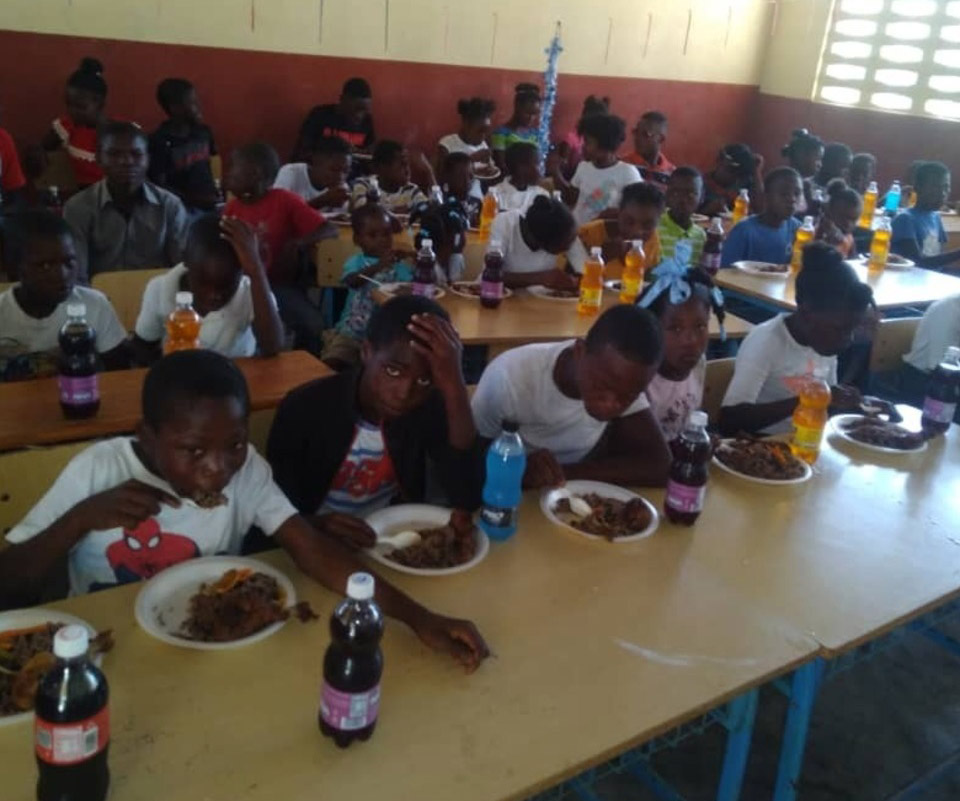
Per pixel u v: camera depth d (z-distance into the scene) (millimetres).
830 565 1644
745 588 1533
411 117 6523
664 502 1790
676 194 4184
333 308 4074
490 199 4395
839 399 2469
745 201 5625
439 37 6445
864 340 3207
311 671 1225
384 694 1186
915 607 1531
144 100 5559
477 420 2010
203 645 1236
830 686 2514
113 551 1502
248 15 5730
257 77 5875
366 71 6246
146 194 3516
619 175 5070
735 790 1499
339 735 1076
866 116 7398
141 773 1020
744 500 1871
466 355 3264
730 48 7859
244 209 3830
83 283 3326
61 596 1650
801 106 7855
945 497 1981
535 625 1368
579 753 1115
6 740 1046
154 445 1370
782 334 2451
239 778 1025
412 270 3479
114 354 2561
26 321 2408
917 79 7055
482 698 1197
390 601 1331
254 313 2582
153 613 1314
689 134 7949
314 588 1422
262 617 1304
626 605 1444
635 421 1992
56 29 5195
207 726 1104
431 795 1028
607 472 1890
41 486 1641
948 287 4227
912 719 2416
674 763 2158
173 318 2342
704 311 2166
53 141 5066
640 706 1214
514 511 1630
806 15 7707
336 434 1760
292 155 6078
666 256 4121
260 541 1753
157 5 5430
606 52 7230
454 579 1471
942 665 2652
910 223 5242
